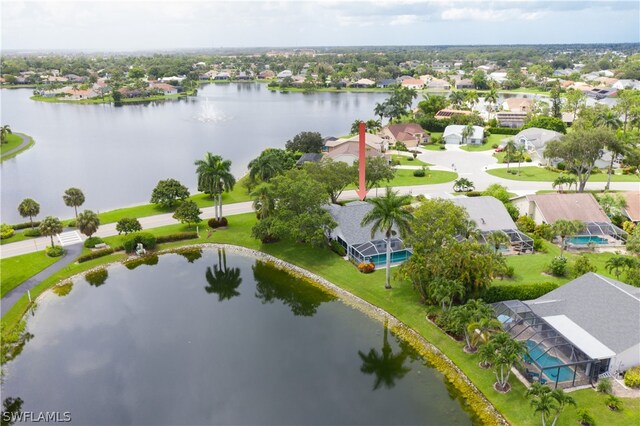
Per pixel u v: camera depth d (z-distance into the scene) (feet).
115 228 298.35
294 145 487.61
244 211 333.21
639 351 161.58
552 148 356.79
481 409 151.02
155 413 149.69
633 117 565.53
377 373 171.63
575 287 193.16
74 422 145.69
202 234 295.48
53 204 362.12
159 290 236.02
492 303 199.41
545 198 299.79
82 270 250.37
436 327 194.80
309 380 167.53
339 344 189.47
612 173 432.66
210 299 228.02
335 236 275.59
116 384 163.73
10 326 195.93
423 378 168.25
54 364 174.40
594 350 159.84
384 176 338.13
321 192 262.26
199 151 546.67
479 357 167.63
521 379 161.89
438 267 195.93
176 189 337.52
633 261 219.00
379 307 213.66
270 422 146.10
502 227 274.36
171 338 193.26
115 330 198.80
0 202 367.25
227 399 157.07
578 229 260.42
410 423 145.89
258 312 216.13
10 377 167.02
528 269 241.96
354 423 145.79
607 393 152.66
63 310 213.66
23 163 489.67
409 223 215.10
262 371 172.04
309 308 218.18
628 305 172.65
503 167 458.91
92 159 506.89
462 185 369.91
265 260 265.95
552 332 171.01
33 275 240.12
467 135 568.82
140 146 572.51
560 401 134.62
